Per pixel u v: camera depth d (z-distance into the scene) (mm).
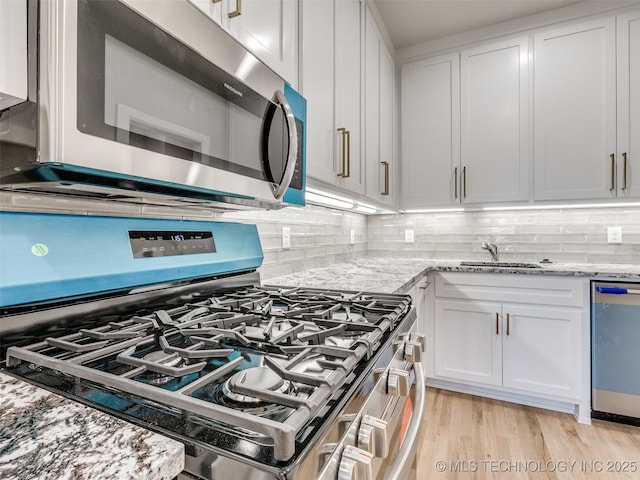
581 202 2029
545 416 1855
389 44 2270
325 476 384
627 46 1928
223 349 593
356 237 2607
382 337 727
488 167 2240
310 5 1204
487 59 2240
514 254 2402
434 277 2143
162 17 608
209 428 365
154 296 885
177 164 650
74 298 702
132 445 332
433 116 2393
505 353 1979
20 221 624
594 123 1996
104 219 778
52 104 461
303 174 1088
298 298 1062
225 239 1128
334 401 452
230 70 777
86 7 491
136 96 569
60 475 287
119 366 549
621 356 1725
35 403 418
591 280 1790
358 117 1629
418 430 690
